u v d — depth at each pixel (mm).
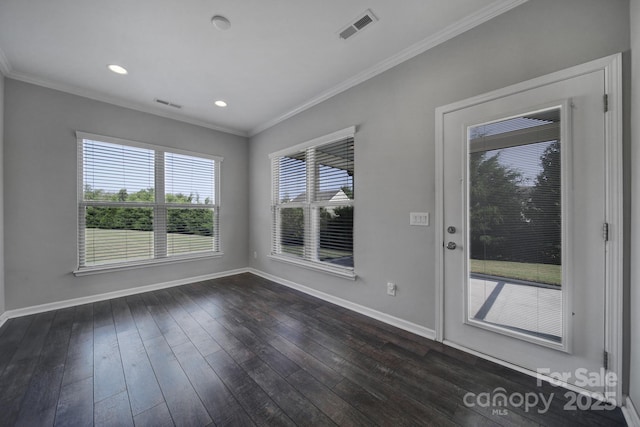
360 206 2664
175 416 1348
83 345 2045
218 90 2955
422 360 1831
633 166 1314
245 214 4477
